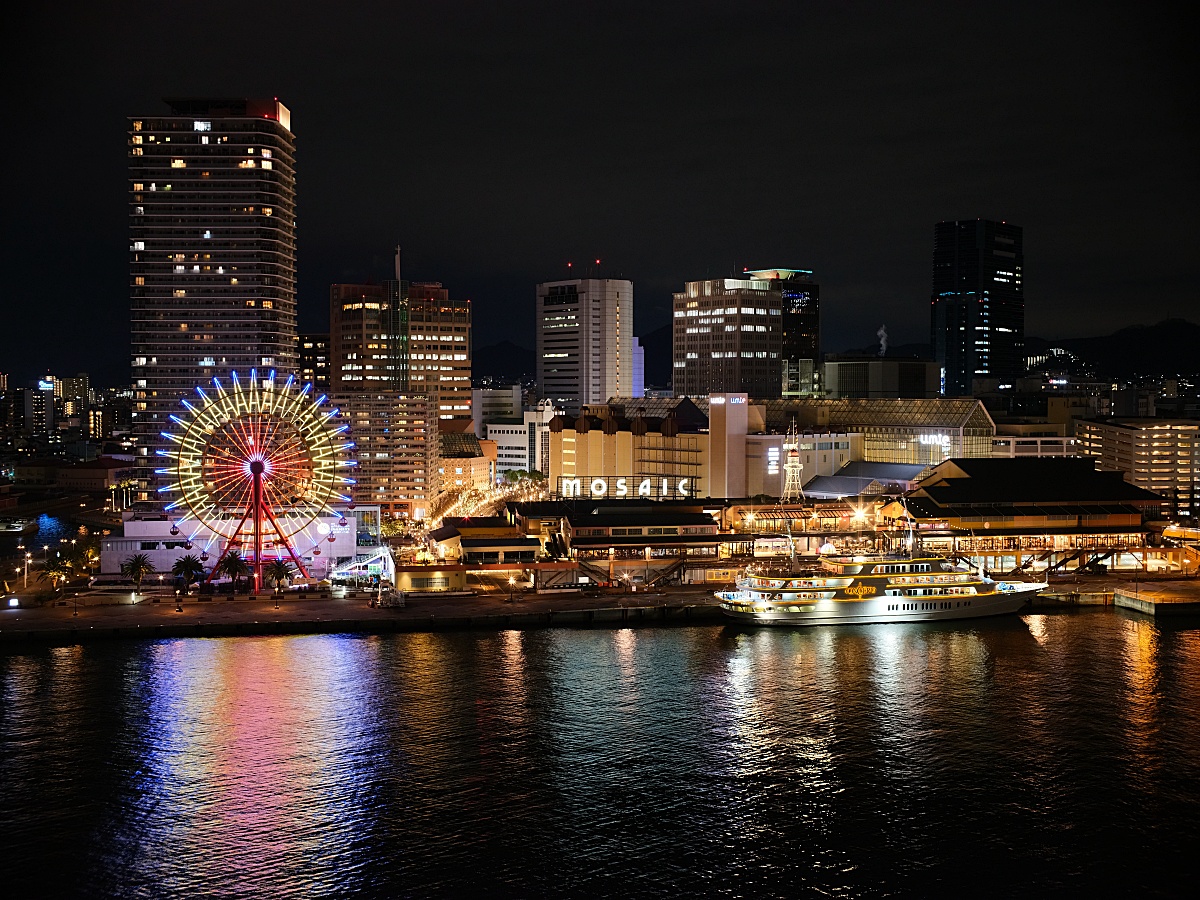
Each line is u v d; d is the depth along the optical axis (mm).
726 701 176500
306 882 122000
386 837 131625
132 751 154750
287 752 154875
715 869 125250
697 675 190125
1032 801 140750
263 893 119750
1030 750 156125
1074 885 121750
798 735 162125
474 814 137375
